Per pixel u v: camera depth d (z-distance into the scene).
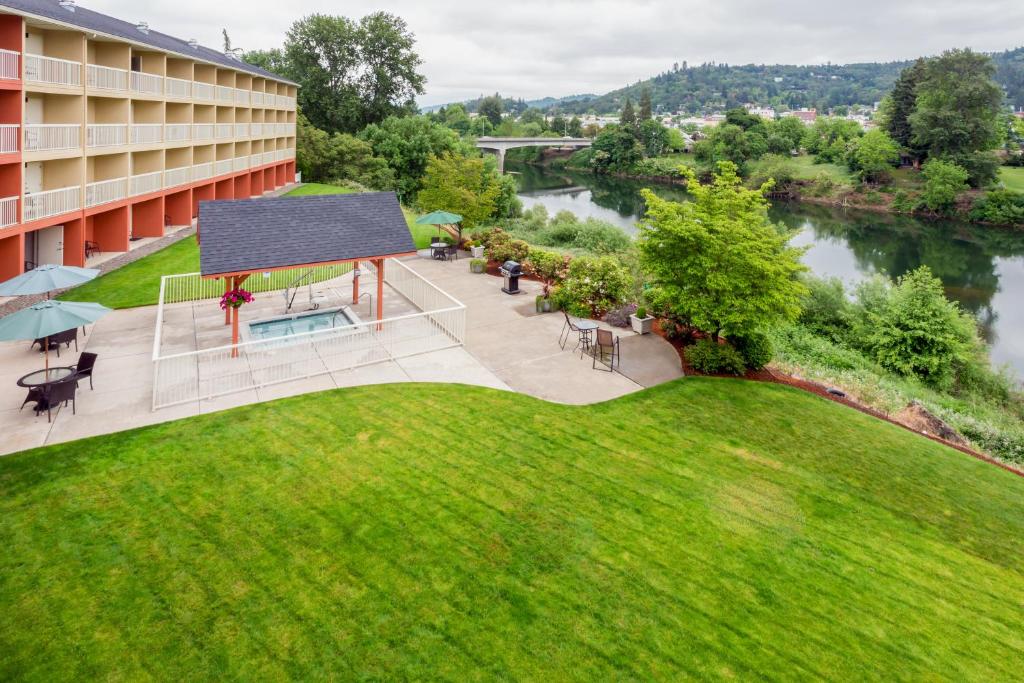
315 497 10.66
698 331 19.23
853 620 8.88
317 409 13.84
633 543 10.03
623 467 12.23
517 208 54.72
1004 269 53.47
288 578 8.82
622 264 26.61
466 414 13.98
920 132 84.00
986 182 80.12
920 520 11.48
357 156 60.28
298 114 61.38
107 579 8.62
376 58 72.38
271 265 16.55
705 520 10.78
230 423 13.02
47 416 12.92
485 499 10.89
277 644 7.77
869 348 27.17
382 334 18.42
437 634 8.05
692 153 131.88
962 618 9.17
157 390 13.59
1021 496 12.64
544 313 21.67
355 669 7.48
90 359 14.34
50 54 22.47
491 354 17.72
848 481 12.47
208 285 21.83
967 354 24.95
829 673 7.95
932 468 13.33
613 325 20.53
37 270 14.50
